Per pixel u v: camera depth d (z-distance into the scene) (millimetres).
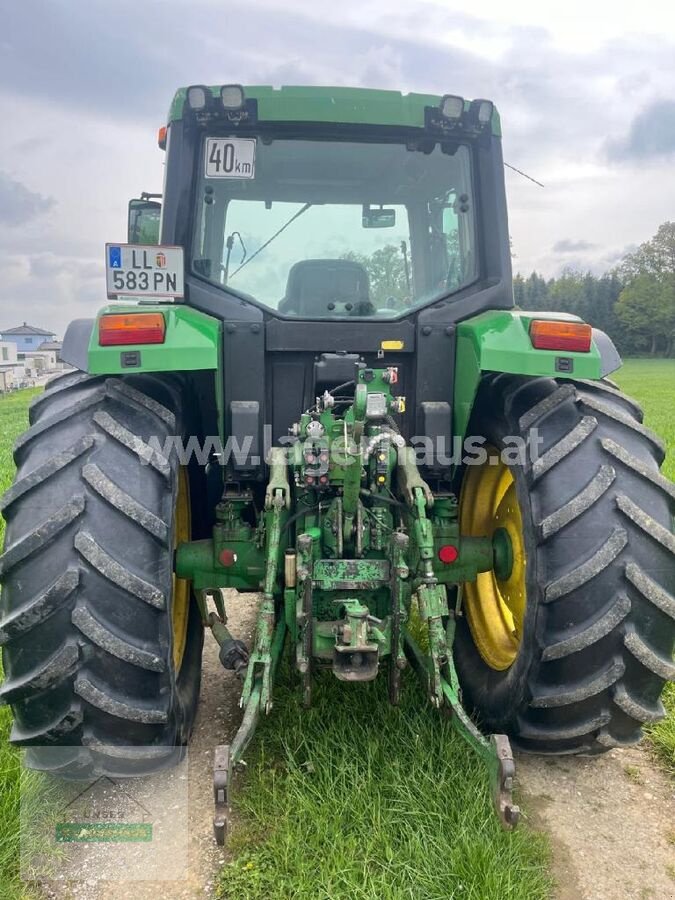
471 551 3174
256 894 2166
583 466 2494
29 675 2271
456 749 2686
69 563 2277
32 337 117375
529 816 2578
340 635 2445
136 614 2322
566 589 2383
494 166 3156
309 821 2414
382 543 2699
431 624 2477
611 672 2404
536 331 2645
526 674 2535
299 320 3006
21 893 2180
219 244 3145
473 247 3178
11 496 2354
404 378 3104
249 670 2402
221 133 3059
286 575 2535
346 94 3023
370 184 3193
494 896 2080
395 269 3238
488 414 3037
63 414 2547
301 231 3186
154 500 2408
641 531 2422
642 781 2795
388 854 2248
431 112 3055
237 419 2924
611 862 2359
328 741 2781
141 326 2535
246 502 2998
